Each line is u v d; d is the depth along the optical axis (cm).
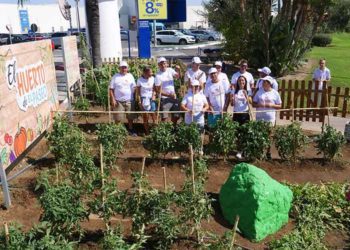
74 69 1207
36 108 827
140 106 1009
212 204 663
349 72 2270
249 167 614
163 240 523
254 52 2214
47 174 621
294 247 554
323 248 566
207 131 954
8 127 665
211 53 2906
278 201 597
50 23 6316
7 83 669
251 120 821
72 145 730
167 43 4850
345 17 5797
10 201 646
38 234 485
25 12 4362
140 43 2169
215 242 508
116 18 2123
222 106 930
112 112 888
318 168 828
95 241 544
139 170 791
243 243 572
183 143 786
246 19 2256
